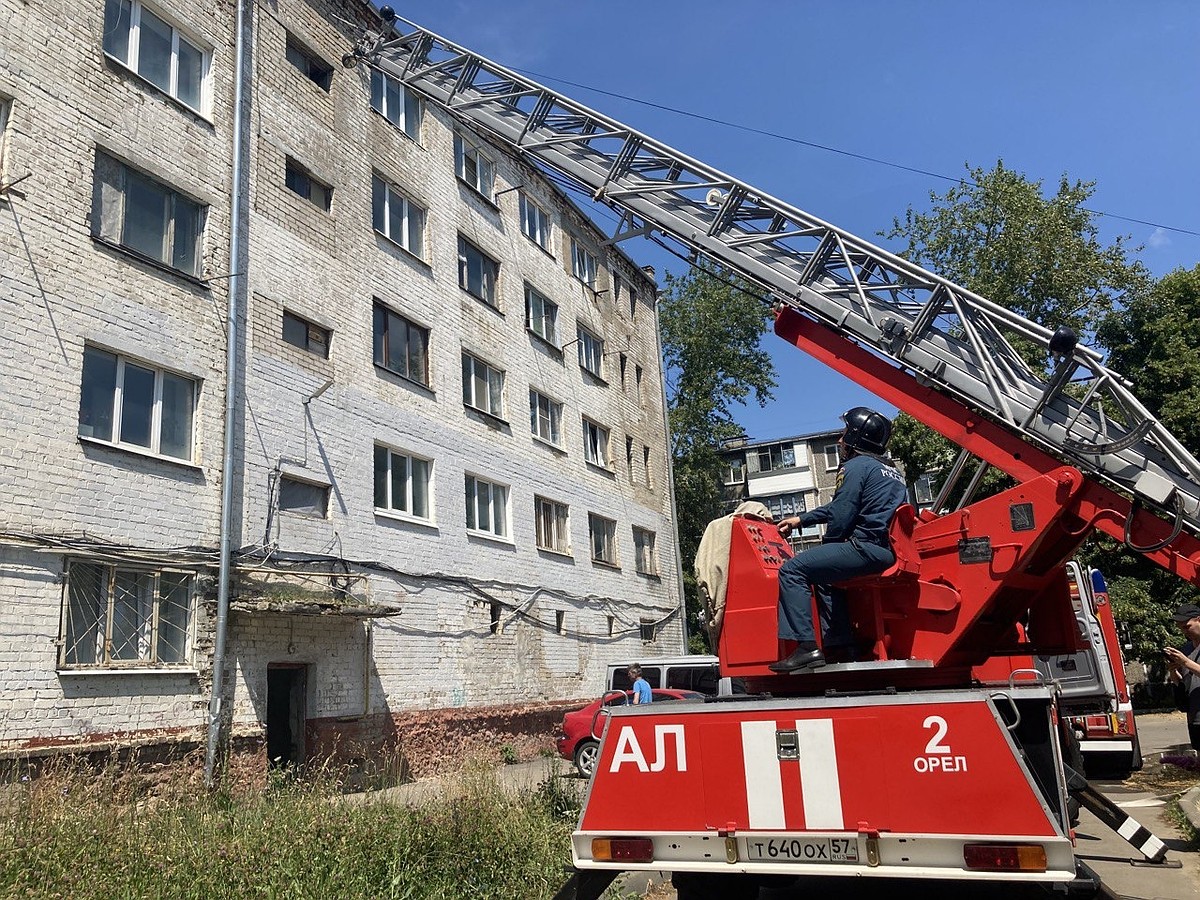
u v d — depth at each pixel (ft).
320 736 42.37
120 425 35.83
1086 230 82.74
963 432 21.83
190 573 37.09
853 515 17.44
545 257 77.92
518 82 37.70
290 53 51.08
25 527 31.22
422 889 18.98
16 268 32.50
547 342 75.72
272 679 42.16
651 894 21.50
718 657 19.11
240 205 43.70
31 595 31.01
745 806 15.08
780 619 17.60
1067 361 19.89
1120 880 21.33
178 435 38.55
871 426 18.80
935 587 17.47
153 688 34.53
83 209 35.50
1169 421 79.46
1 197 32.42
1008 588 17.94
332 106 52.65
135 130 38.65
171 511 36.83
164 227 39.99
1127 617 74.69
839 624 17.78
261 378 43.09
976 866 13.52
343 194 52.08
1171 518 17.98
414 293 57.47
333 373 48.42
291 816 21.80
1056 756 14.33
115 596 34.09
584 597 73.67
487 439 63.00
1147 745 53.06
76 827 20.30
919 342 22.88
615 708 16.51
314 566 43.83
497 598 60.18
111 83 37.83
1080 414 20.01
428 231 60.64
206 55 44.19
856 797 14.39
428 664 51.62
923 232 85.66
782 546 19.94
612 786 16.15
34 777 29.68
